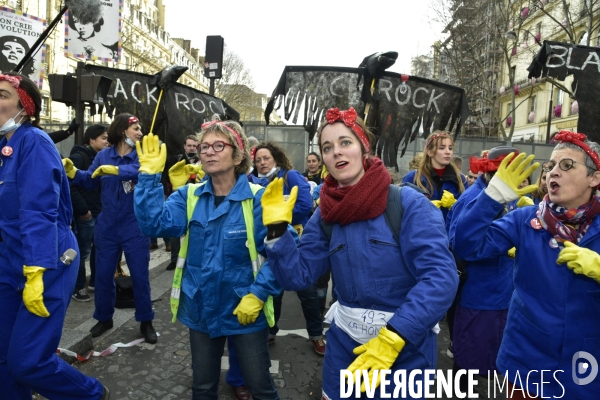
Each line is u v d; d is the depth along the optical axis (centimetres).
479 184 281
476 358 292
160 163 232
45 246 212
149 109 570
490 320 288
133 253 368
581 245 183
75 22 590
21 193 216
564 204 185
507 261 289
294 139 1422
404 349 173
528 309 192
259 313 227
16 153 222
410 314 155
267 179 399
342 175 177
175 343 389
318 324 388
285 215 185
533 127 3162
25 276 213
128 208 366
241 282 226
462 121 481
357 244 176
